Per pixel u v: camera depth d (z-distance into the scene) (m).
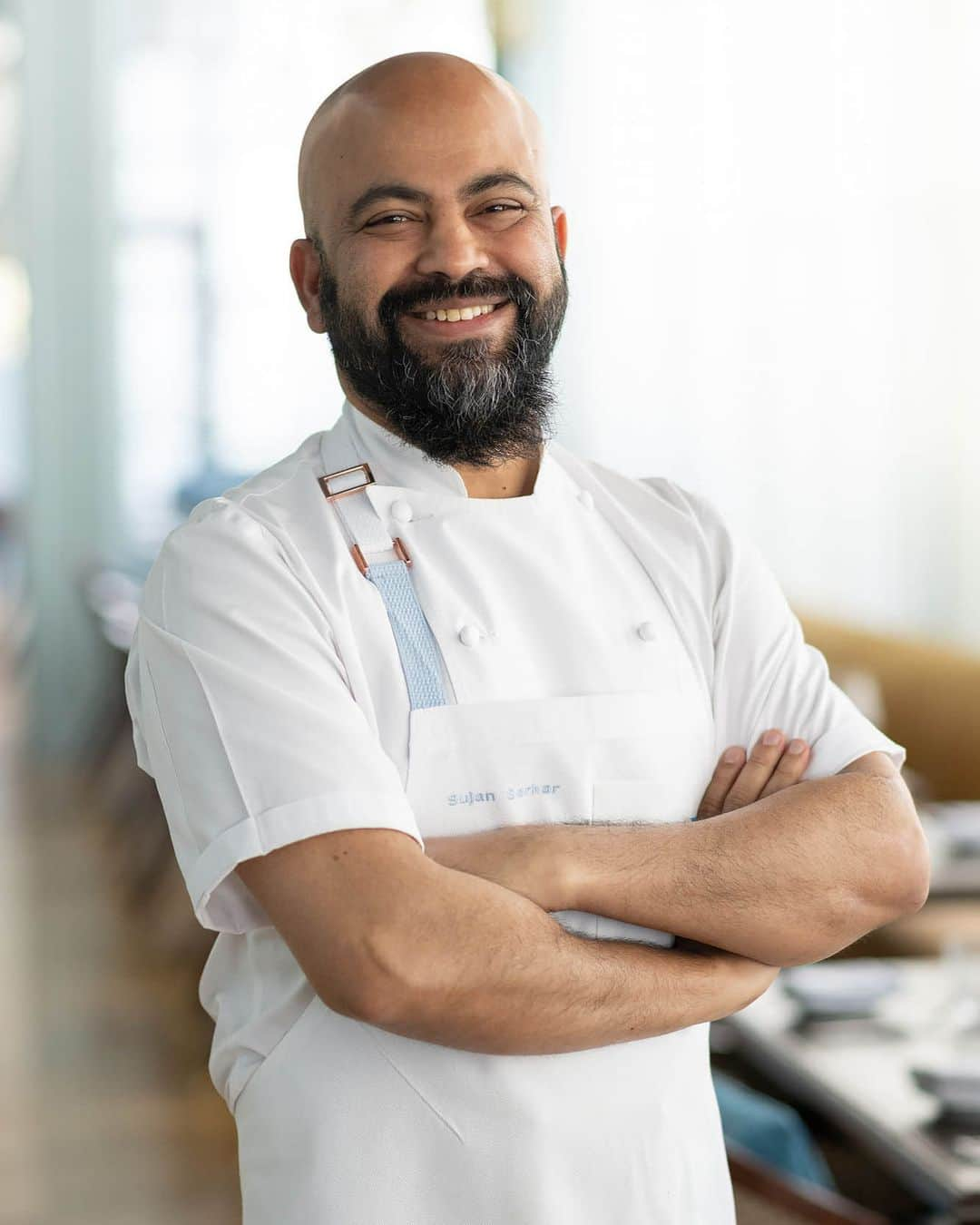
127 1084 4.25
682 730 1.62
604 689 1.59
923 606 5.10
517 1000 1.39
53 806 7.52
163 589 1.50
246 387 8.67
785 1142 2.22
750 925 1.50
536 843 1.48
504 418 1.57
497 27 8.07
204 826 1.42
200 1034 4.64
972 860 3.40
